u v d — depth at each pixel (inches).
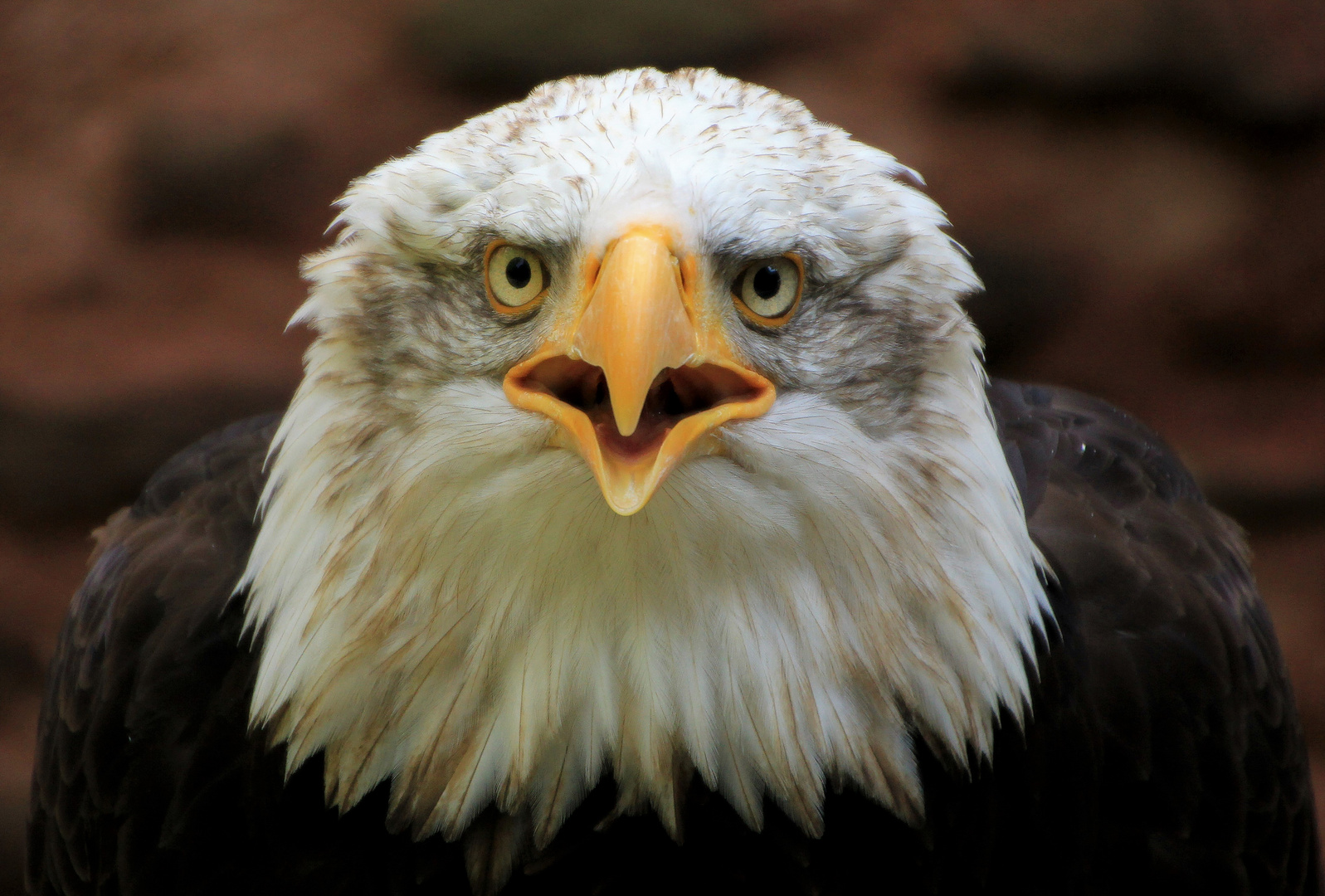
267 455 162.6
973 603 160.7
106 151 349.7
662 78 161.6
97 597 166.1
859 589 160.4
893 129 325.4
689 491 160.1
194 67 363.3
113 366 304.5
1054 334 312.5
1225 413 307.3
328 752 161.0
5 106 359.9
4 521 292.2
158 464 292.7
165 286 328.2
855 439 160.4
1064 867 162.4
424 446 160.2
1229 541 167.2
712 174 159.8
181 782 162.4
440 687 160.6
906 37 345.4
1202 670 164.1
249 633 162.6
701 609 160.6
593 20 347.9
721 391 160.2
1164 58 322.3
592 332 159.3
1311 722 261.6
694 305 159.6
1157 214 316.5
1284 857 165.3
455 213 160.4
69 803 164.6
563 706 160.6
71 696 165.2
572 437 159.6
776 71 342.6
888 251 160.7
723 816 161.2
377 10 373.7
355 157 344.5
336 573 160.6
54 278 327.6
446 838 161.0
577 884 161.3
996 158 323.9
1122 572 164.2
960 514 160.9
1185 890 163.3
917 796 161.0
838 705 160.7
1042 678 162.2
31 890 166.4
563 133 160.4
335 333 161.0
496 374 160.2
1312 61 319.3
